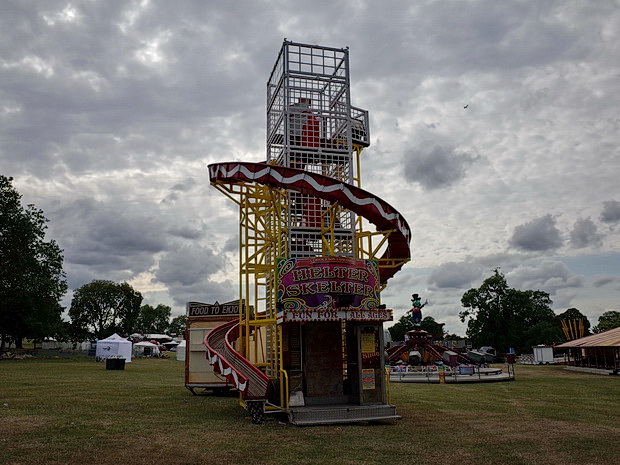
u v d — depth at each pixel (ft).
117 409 49.39
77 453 29.55
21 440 32.91
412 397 63.82
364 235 54.08
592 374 116.57
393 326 393.91
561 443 33.96
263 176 45.47
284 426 40.19
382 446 32.55
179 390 70.59
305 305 42.34
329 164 56.90
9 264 184.96
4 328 199.21
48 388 70.23
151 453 29.91
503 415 47.65
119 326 337.31
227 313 66.28
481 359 123.03
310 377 47.73
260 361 58.23
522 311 241.76
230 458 28.89
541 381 93.66
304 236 53.47
